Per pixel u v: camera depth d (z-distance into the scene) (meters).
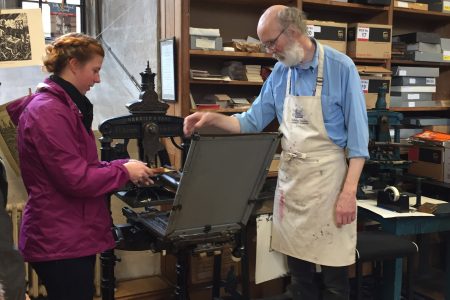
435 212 2.65
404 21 3.98
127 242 1.98
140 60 3.20
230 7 3.29
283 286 3.11
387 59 3.39
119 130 2.03
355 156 1.99
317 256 2.16
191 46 2.81
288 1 3.17
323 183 2.10
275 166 3.00
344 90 2.02
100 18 3.56
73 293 1.72
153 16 3.04
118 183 1.74
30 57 2.23
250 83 3.03
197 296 3.06
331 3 3.18
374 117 2.97
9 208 2.66
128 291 3.03
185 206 1.75
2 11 2.20
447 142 3.15
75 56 1.70
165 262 3.21
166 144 2.82
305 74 2.10
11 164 2.71
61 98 1.68
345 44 3.23
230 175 1.77
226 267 3.07
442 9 3.65
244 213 1.94
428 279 3.64
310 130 2.09
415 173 3.36
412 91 3.63
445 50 3.68
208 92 3.26
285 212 2.24
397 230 2.64
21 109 1.81
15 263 1.25
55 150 1.61
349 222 2.05
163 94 3.00
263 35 1.99
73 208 1.70
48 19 3.38
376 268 3.07
